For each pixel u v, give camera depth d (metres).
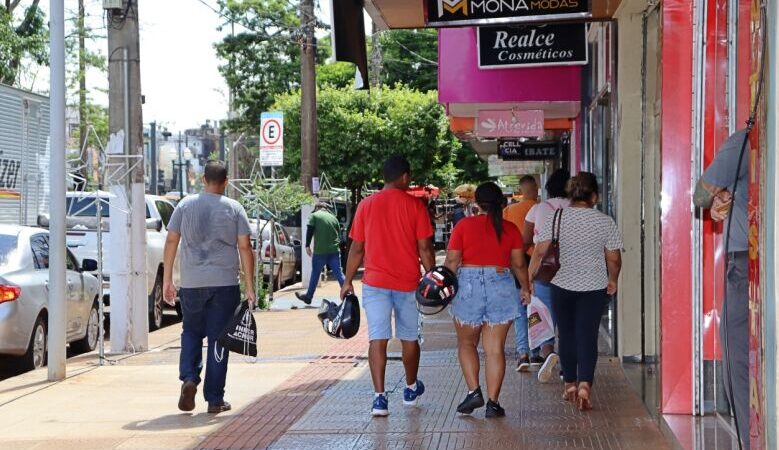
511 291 9.12
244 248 9.62
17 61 34.03
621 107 11.78
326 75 50.31
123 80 14.22
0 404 10.38
